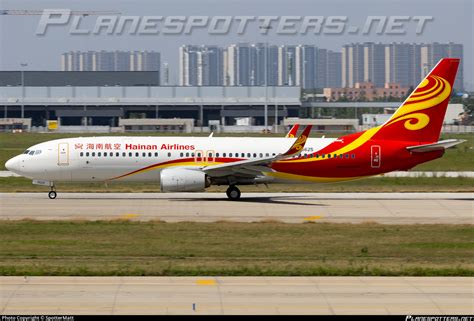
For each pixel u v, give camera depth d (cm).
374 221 14488
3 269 9706
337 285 8912
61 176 17425
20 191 19338
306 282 9075
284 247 11938
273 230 13375
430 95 17925
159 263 10431
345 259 10969
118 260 10719
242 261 10700
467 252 11631
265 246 11994
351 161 17850
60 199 17438
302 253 11469
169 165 17500
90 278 9231
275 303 8056
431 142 18062
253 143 17825
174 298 8231
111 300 8125
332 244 12212
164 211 15525
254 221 14338
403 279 9294
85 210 15538
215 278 9300
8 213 15012
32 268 9825
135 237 12638
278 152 17788
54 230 13162
